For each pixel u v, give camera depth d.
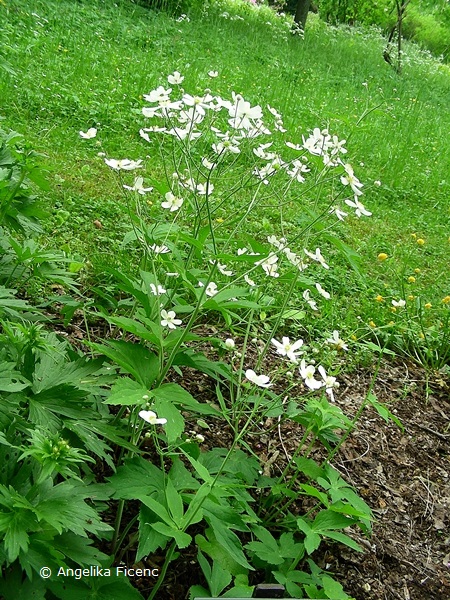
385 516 2.97
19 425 1.97
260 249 2.64
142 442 2.56
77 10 9.77
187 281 2.30
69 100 6.24
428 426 3.65
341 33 16.80
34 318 2.80
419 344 4.30
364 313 4.36
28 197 2.88
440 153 9.09
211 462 2.55
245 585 2.15
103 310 2.91
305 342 3.93
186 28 11.20
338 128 7.94
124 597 1.93
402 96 12.03
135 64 8.09
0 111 5.57
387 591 2.62
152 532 1.95
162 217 2.99
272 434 3.16
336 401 3.59
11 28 7.67
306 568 2.58
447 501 3.17
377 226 6.12
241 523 2.08
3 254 2.96
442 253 5.93
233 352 3.17
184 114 2.73
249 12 15.15
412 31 23.55
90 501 2.20
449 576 2.78
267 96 8.64
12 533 1.65
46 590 1.90
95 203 4.57
